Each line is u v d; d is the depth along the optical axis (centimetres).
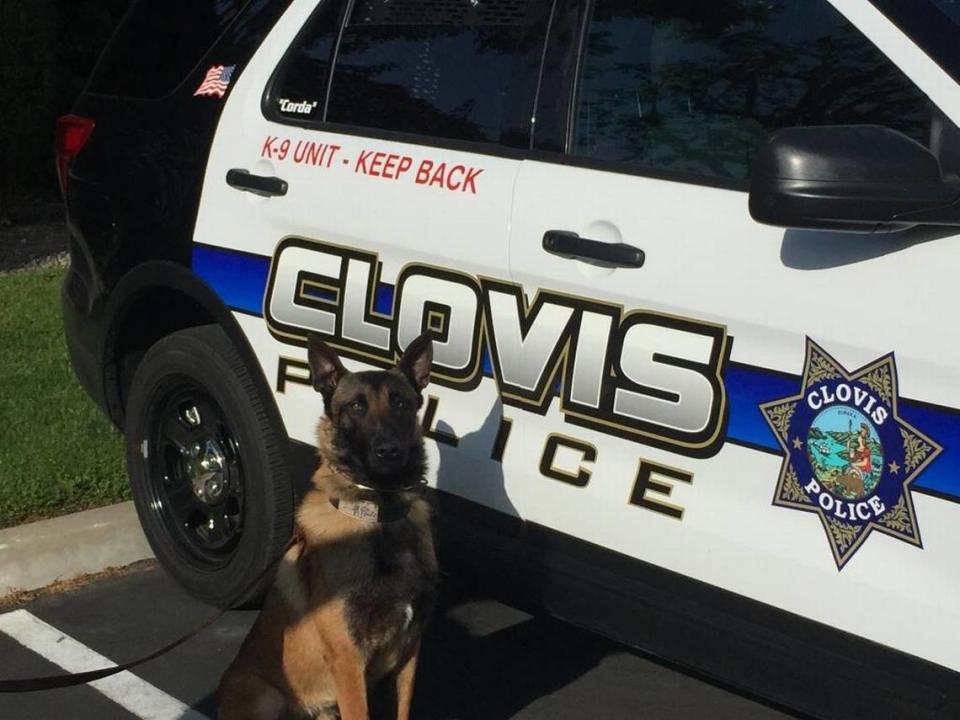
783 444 283
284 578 348
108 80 488
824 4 295
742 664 299
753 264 288
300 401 401
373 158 379
